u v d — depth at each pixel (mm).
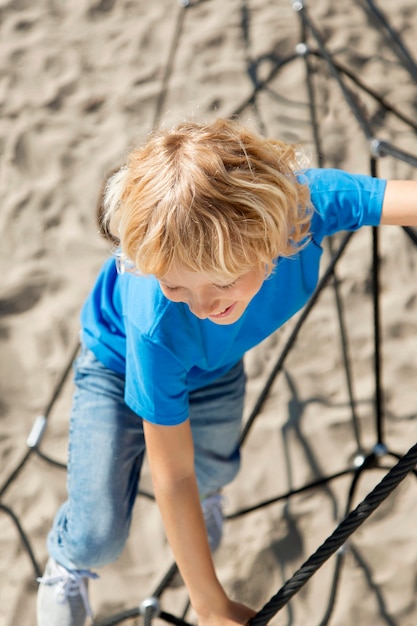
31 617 2170
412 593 2164
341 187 1271
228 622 1291
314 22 3547
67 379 2621
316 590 2191
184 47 3521
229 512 2326
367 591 2176
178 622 1610
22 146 3217
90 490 1494
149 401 1222
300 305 1370
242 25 3578
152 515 2334
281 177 1023
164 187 977
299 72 3373
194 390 1551
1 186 3104
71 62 3516
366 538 2252
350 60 3412
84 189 3078
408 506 2305
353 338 2641
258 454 2430
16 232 2971
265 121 3225
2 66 3512
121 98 3369
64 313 2758
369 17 3555
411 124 2701
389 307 2695
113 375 1503
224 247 956
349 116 3215
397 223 1271
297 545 2254
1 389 2605
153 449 1269
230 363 1501
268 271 1074
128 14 3691
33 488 2406
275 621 2156
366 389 2539
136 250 999
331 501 2326
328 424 2473
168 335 1178
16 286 2822
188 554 1280
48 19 3686
